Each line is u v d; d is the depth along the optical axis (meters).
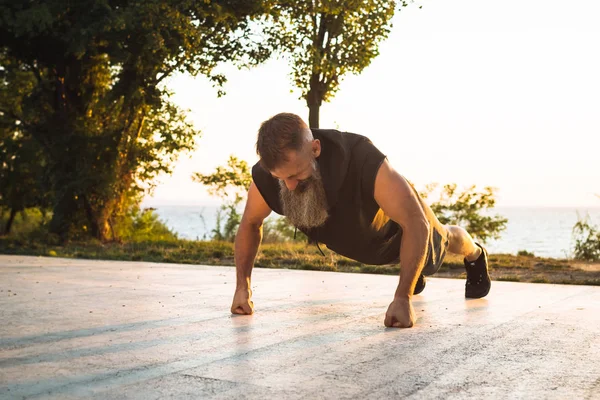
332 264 6.81
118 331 2.59
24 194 17.36
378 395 1.63
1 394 1.64
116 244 12.72
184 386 1.72
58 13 12.41
